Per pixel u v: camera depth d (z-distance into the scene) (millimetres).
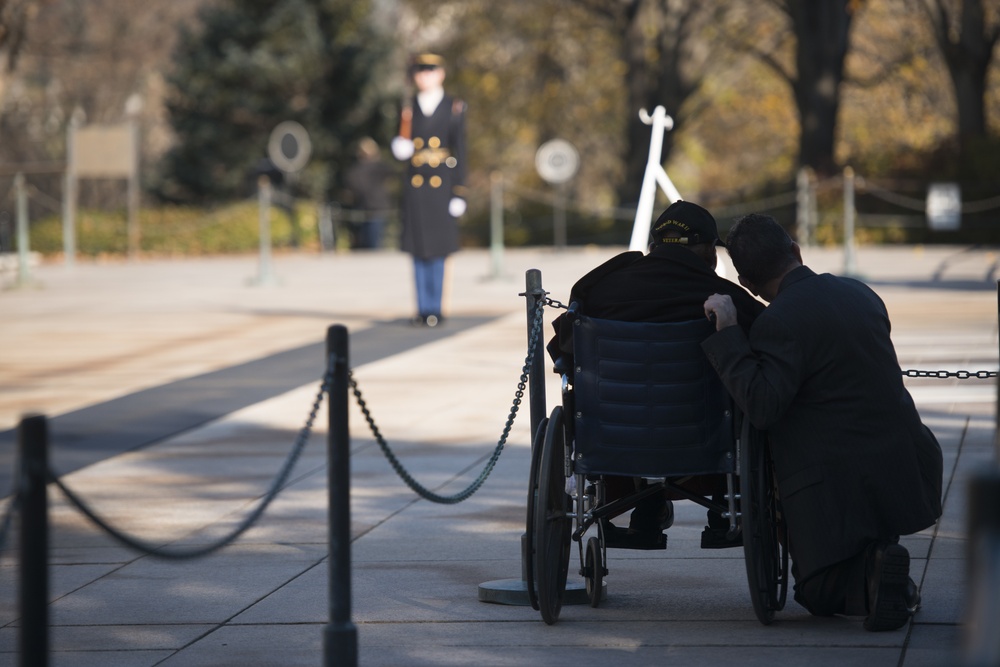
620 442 15984
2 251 94750
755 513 15719
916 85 128750
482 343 41594
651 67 120062
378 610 16672
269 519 21516
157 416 30734
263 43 122375
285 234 102375
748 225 16688
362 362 38250
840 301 15961
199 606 17016
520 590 16922
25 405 32656
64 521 21547
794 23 96938
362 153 103438
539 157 91125
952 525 19875
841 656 14547
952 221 78688
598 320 16031
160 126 152250
